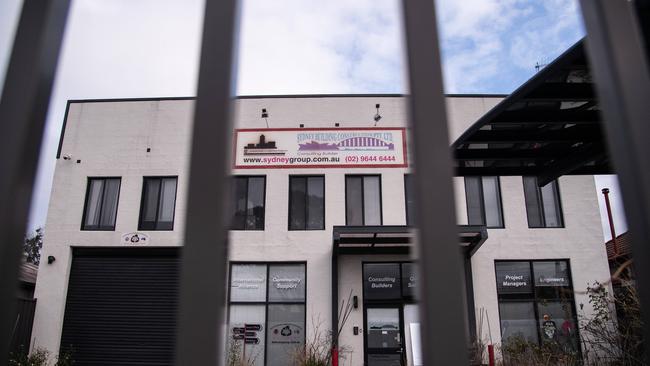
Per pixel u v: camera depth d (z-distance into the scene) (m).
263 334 13.09
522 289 13.34
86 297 13.59
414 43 1.44
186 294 1.24
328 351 12.30
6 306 1.31
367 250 13.22
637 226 1.41
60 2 1.57
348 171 14.19
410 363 12.42
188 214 1.29
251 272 13.55
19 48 1.47
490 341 12.53
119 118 14.82
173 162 14.45
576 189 13.92
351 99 14.71
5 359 1.30
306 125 14.52
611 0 1.57
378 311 13.09
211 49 1.43
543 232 13.66
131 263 13.79
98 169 14.46
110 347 13.21
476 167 4.74
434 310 1.22
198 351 1.20
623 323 9.14
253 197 14.16
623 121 1.46
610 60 1.52
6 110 1.41
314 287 13.27
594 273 13.30
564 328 12.91
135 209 14.11
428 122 1.36
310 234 13.70
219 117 1.36
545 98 3.67
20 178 1.38
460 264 1.25
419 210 1.29
